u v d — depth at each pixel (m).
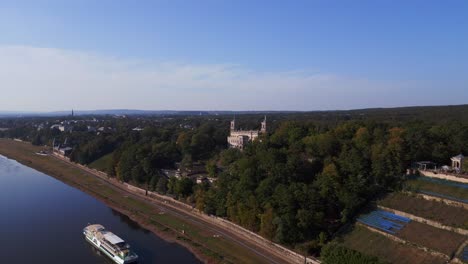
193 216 167.00
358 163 143.88
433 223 113.38
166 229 152.75
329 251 107.69
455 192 122.38
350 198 131.00
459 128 163.12
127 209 181.88
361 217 127.94
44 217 170.12
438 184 129.62
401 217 121.88
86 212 179.38
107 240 129.00
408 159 145.12
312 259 114.31
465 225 106.88
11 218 167.38
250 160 165.88
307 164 159.88
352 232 123.44
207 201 163.50
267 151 170.88
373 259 95.50
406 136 158.75
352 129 189.62
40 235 147.12
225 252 128.12
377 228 119.06
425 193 127.06
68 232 151.50
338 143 169.88
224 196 158.88
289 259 120.00
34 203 192.88
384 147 149.88
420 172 140.12
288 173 150.12
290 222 123.62
